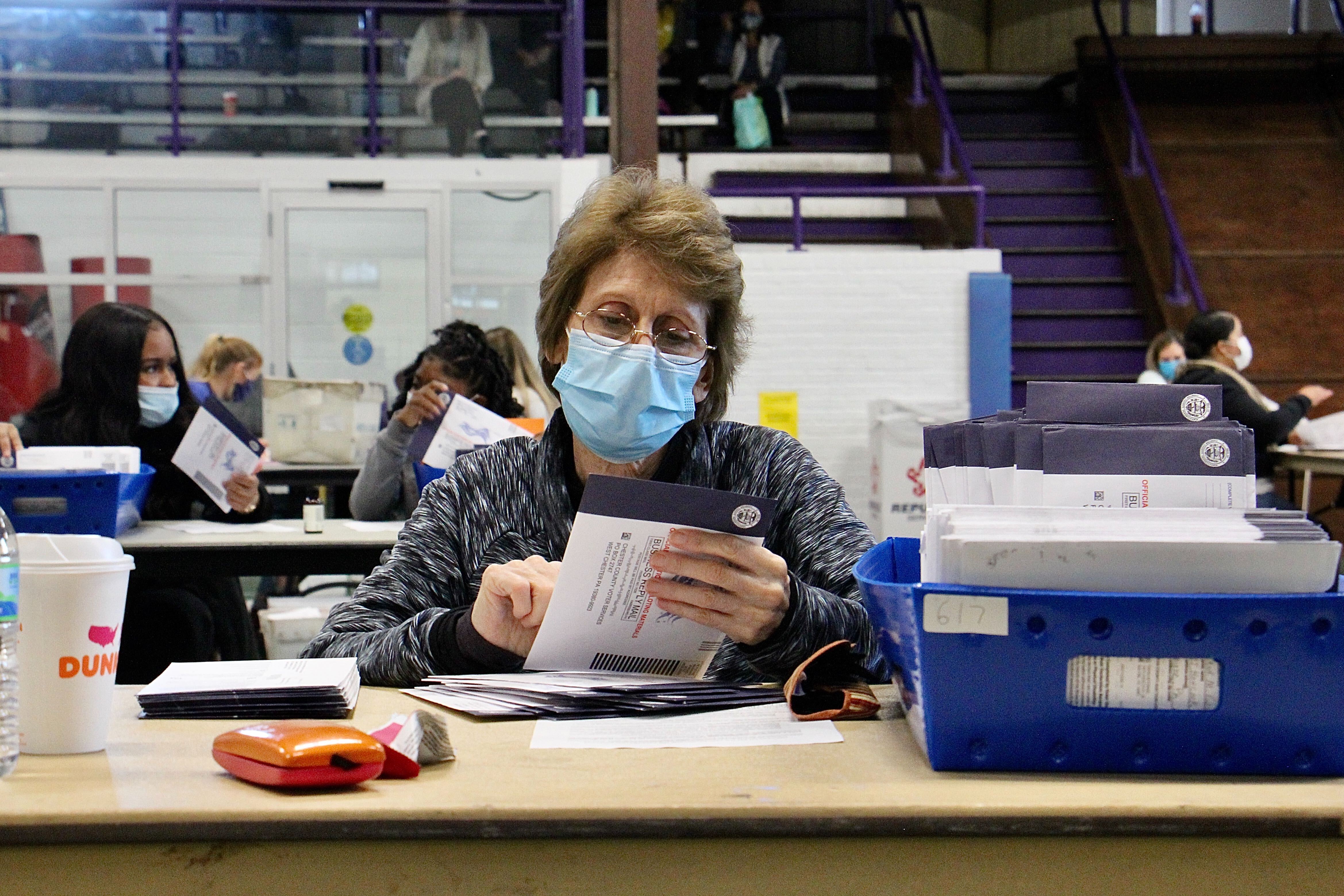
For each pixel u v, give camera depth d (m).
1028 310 9.73
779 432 1.82
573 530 1.36
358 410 5.55
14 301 8.59
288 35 8.88
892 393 7.42
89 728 1.13
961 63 15.09
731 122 12.27
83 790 0.99
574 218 1.67
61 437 3.45
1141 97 11.45
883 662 1.49
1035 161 11.12
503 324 8.93
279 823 0.92
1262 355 9.19
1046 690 1.06
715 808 0.93
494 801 0.95
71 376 3.49
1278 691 1.04
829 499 1.73
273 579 5.56
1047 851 0.96
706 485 1.73
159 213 8.73
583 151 9.06
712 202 1.67
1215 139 10.97
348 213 8.80
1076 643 1.05
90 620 1.13
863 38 14.90
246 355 7.22
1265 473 6.30
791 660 1.44
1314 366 9.16
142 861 0.93
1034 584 1.07
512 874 0.94
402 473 4.01
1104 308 9.96
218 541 3.24
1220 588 1.07
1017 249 10.16
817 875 0.95
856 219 10.90
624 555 1.37
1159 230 9.92
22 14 8.80
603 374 1.58
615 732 1.23
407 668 1.49
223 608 3.58
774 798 0.97
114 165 8.65
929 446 1.36
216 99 8.92
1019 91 12.62
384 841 0.93
